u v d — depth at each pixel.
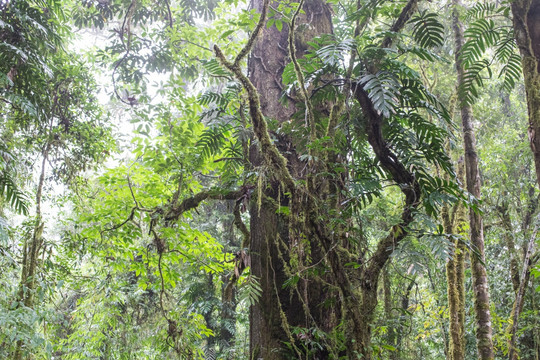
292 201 2.69
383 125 2.94
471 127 4.70
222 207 9.76
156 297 8.17
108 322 6.69
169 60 5.55
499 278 6.63
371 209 4.33
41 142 5.23
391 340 4.44
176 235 4.11
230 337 9.44
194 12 6.32
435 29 2.96
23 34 4.24
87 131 5.52
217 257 4.43
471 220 4.41
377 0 3.00
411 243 2.57
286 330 2.69
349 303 2.49
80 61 5.66
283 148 3.32
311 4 3.83
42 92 4.71
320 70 2.92
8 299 4.08
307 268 2.58
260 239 3.29
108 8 5.95
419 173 2.78
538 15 2.62
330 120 2.80
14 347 3.96
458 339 4.68
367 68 2.81
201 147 3.75
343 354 2.64
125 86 5.64
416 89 2.83
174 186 4.02
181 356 4.03
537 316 5.01
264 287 3.15
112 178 3.85
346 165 2.74
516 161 6.15
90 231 4.31
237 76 2.79
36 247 4.56
